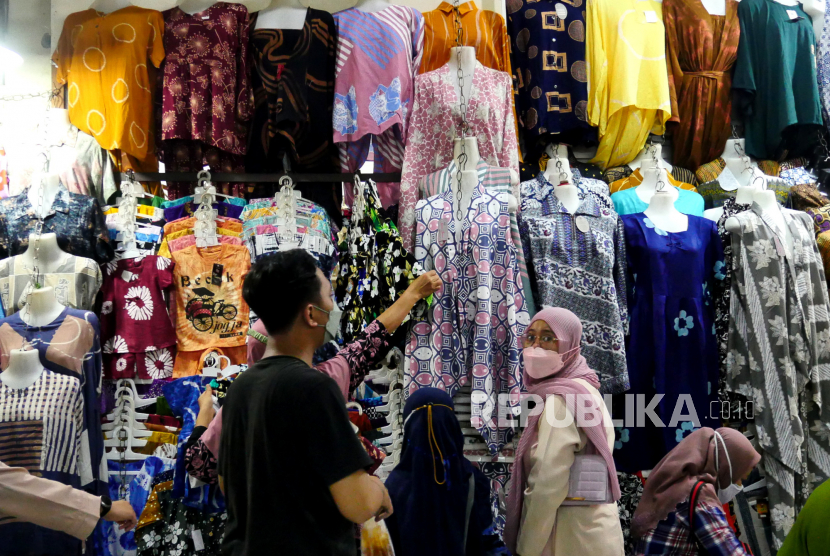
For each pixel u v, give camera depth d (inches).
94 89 129.1
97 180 129.4
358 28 132.1
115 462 117.4
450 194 124.3
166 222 129.4
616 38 137.2
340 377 83.8
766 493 125.8
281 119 127.7
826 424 126.9
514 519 97.1
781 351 123.9
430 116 130.5
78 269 116.6
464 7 137.2
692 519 93.2
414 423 89.4
